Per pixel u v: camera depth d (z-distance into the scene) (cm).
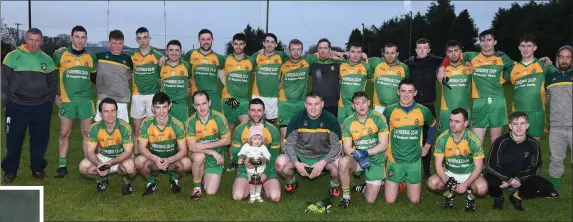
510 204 609
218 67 799
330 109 759
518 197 579
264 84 805
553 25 4509
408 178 606
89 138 627
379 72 734
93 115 739
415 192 608
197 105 607
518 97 690
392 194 610
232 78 796
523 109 687
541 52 4644
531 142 582
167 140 620
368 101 601
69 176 712
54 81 697
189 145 616
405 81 603
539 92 675
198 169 599
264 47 816
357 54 722
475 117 718
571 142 654
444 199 629
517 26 4872
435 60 730
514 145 586
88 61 723
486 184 573
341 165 575
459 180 596
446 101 718
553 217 550
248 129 612
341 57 750
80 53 719
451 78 709
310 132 611
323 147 616
